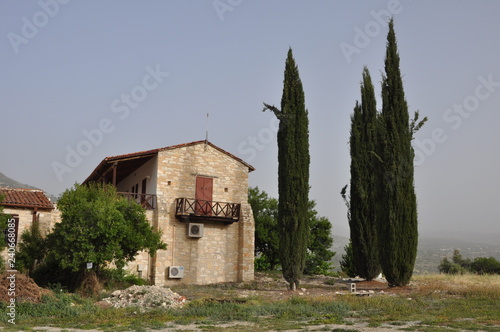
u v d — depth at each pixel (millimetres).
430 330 14086
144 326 16062
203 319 17578
